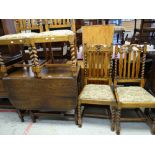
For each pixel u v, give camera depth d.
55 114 1.99
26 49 2.59
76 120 1.96
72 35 1.56
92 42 2.27
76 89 1.73
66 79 1.69
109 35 2.21
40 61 2.19
